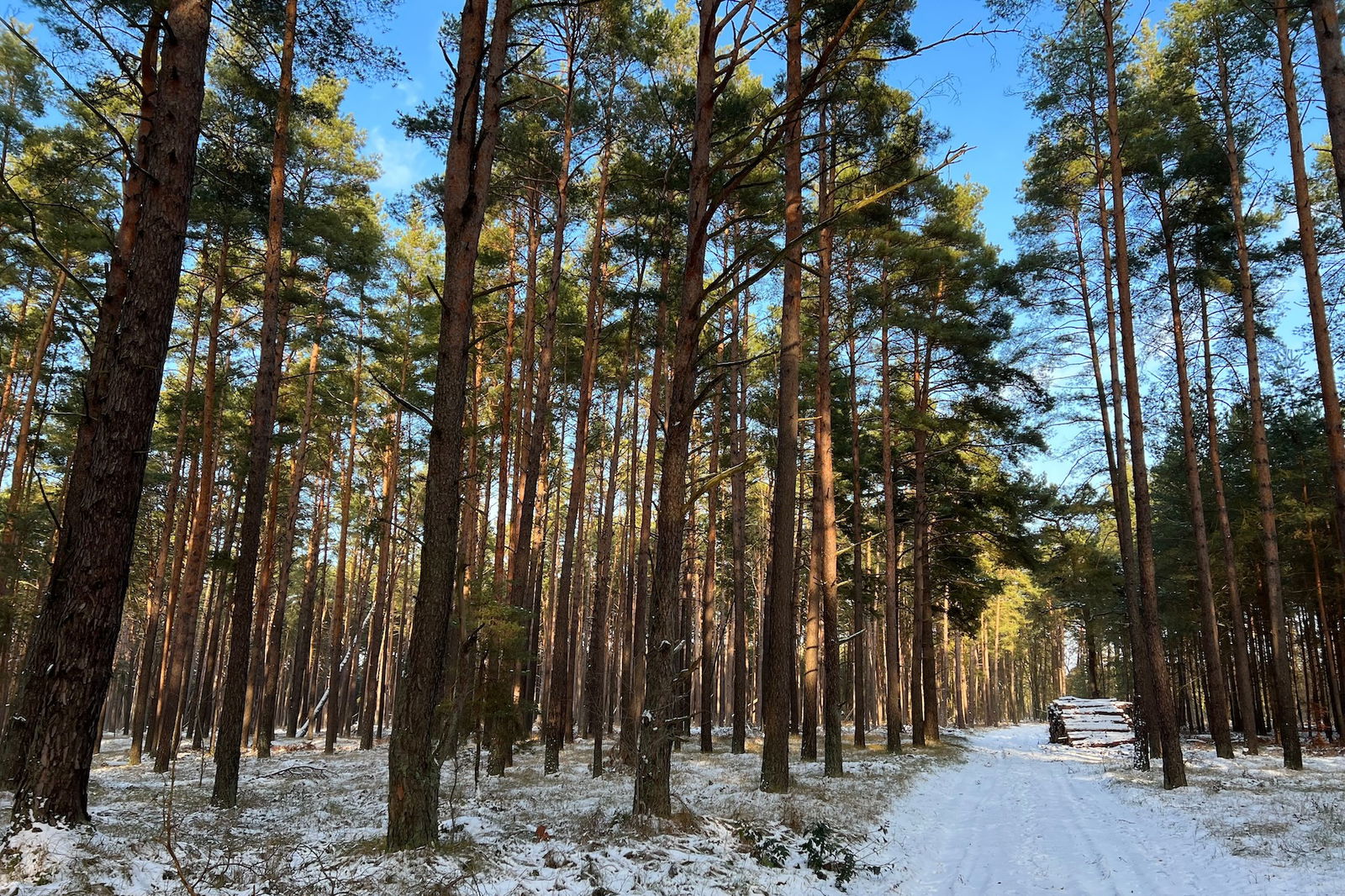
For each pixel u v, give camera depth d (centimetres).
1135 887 748
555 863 703
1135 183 1858
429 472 819
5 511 2027
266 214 1667
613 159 2028
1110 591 2639
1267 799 1252
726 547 4025
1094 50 1633
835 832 935
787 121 980
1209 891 718
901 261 2030
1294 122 1380
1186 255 1972
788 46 1359
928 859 902
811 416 2589
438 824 802
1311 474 2642
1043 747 3017
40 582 2375
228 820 1002
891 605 2306
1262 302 1998
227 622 3925
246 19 1293
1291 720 1791
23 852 617
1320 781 1503
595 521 4378
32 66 1809
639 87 1833
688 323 1004
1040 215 1978
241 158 1602
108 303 1048
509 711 1273
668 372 2609
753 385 2627
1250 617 3416
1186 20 1834
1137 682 1944
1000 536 2655
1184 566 3061
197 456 2478
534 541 2748
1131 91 1755
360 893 596
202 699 2762
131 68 1041
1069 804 1367
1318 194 1741
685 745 2589
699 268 1023
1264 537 1886
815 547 2017
